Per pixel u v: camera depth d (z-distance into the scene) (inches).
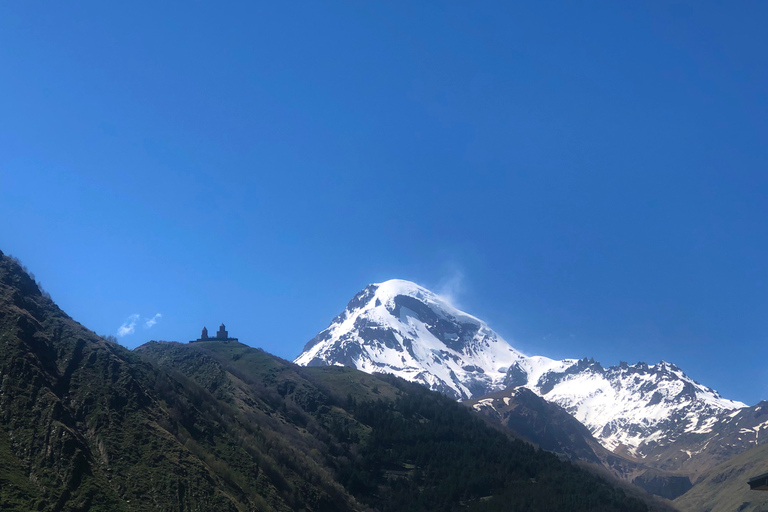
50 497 6417.3
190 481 7608.3
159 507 7047.2
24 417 7209.6
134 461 7554.1
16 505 6082.7
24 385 7603.4
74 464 6889.8
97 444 7583.7
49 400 7539.4
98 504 6638.8
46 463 6776.6
